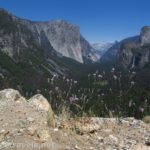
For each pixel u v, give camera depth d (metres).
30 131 9.65
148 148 9.57
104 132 11.00
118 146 9.82
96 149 9.48
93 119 12.35
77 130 10.70
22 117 10.67
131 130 11.56
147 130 11.68
